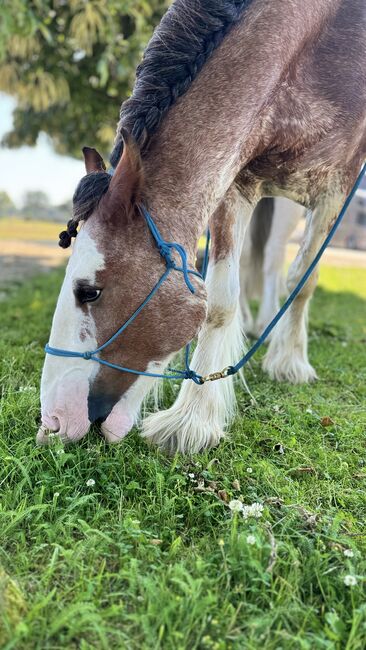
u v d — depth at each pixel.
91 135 9.33
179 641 1.35
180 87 2.05
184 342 2.05
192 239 2.05
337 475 2.27
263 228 4.51
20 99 8.05
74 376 1.93
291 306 3.33
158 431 2.42
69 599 1.49
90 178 1.89
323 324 5.48
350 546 1.72
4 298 6.46
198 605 1.40
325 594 1.58
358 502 2.06
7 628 1.32
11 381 2.87
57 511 1.86
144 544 1.70
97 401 1.99
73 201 1.91
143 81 2.04
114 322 1.92
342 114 2.46
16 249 14.15
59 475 2.02
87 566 1.59
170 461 2.30
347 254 17.67
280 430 2.65
